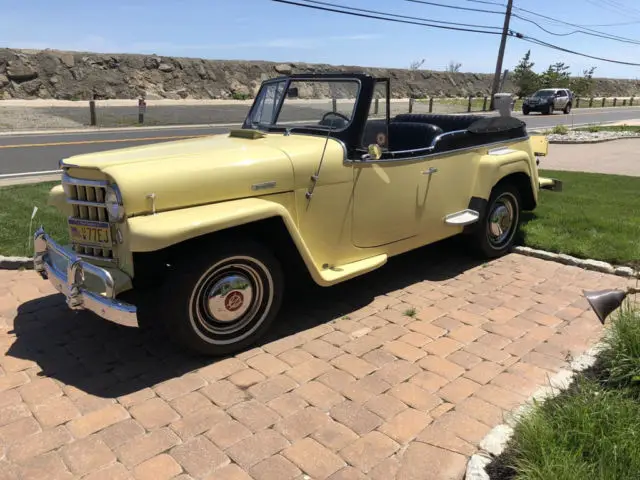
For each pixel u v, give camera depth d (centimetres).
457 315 412
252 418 288
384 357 351
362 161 400
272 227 363
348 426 282
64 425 282
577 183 915
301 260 376
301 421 286
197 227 308
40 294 452
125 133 1811
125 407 298
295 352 358
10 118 2042
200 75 3316
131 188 308
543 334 381
